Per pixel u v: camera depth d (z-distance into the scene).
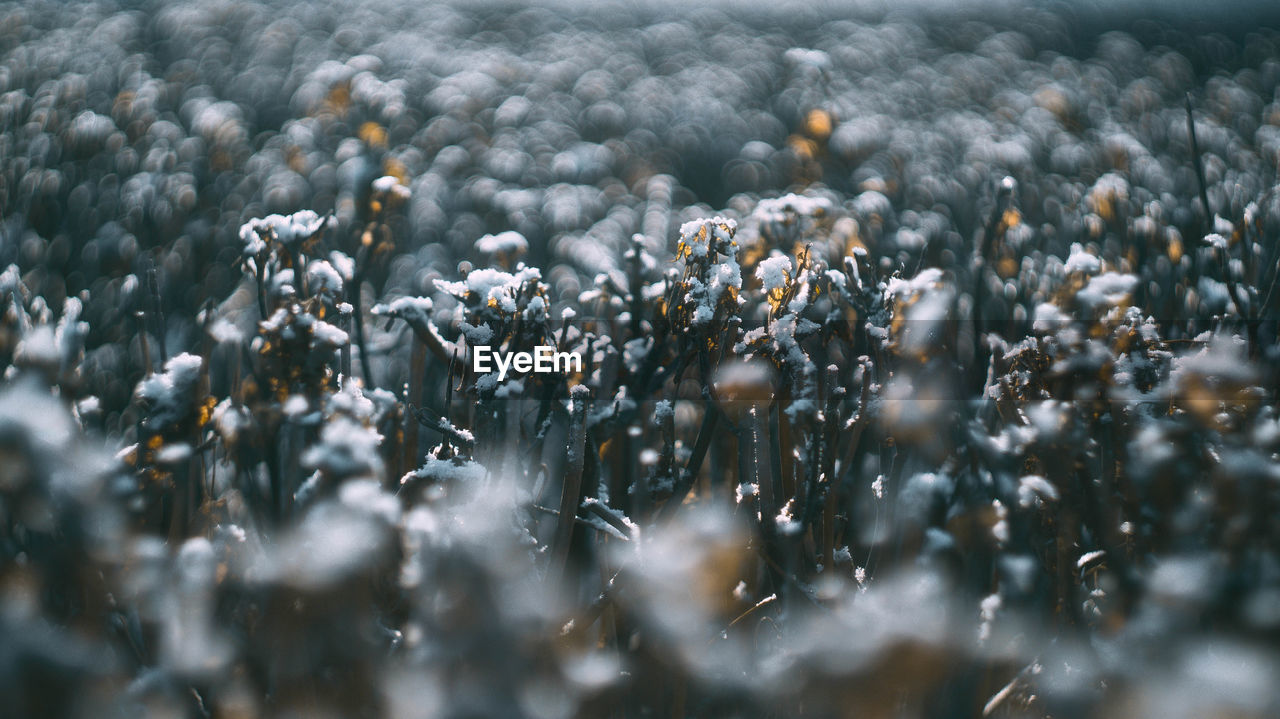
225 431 0.95
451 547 0.72
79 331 0.93
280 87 4.25
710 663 0.84
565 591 0.98
